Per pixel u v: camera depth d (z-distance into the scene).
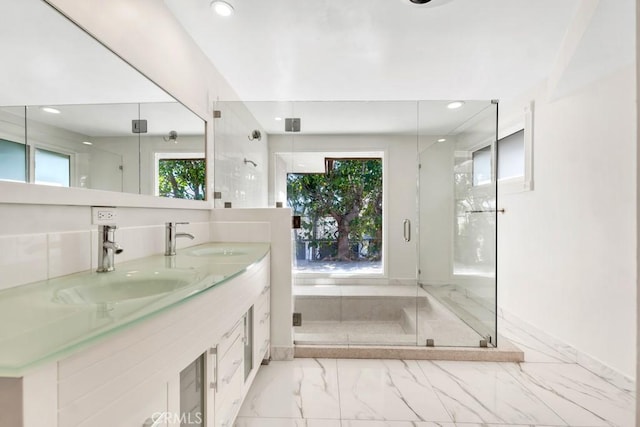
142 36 1.46
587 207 2.03
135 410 0.68
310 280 2.76
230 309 1.19
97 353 0.58
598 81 1.94
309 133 2.69
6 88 0.85
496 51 2.05
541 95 2.47
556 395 1.73
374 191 2.90
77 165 1.09
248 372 1.62
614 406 1.63
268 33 1.86
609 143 1.87
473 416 1.55
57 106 1.01
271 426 1.48
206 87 2.14
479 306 2.43
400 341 2.29
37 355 0.48
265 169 2.63
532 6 1.61
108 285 1.00
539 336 2.45
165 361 0.77
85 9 1.12
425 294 2.89
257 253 1.70
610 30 1.50
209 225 2.22
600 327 1.93
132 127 1.39
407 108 2.58
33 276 0.94
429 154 2.86
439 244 2.81
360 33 1.86
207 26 1.81
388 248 3.07
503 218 2.94
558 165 2.28
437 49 2.03
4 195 0.84
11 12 0.88
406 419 1.53
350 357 2.18
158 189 1.60
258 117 2.57
